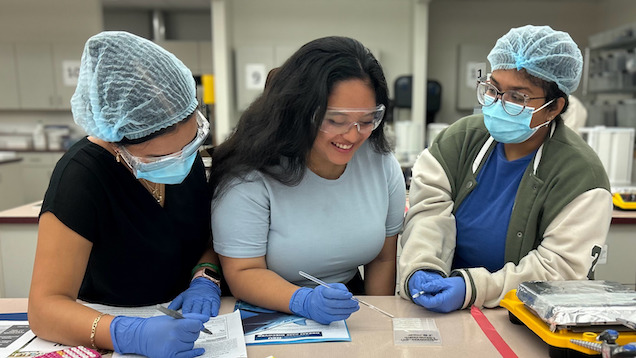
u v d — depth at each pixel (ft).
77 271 3.00
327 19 18.62
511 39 3.61
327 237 3.71
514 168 3.96
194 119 3.07
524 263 3.58
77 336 2.86
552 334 2.72
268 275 3.53
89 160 3.09
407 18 18.67
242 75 18.16
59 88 19.01
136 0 20.31
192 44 21.02
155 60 2.86
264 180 3.55
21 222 6.97
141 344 2.77
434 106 18.69
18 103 19.01
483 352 2.87
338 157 3.38
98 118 2.81
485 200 4.10
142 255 3.43
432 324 3.25
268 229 3.68
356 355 2.85
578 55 3.62
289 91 3.19
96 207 3.06
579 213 3.44
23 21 19.10
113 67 2.76
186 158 3.05
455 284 3.43
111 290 3.52
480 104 3.93
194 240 3.82
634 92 15.03
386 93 3.40
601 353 2.49
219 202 3.55
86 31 19.20
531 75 3.55
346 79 3.10
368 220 3.86
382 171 4.01
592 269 3.46
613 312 2.70
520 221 3.80
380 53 18.83
